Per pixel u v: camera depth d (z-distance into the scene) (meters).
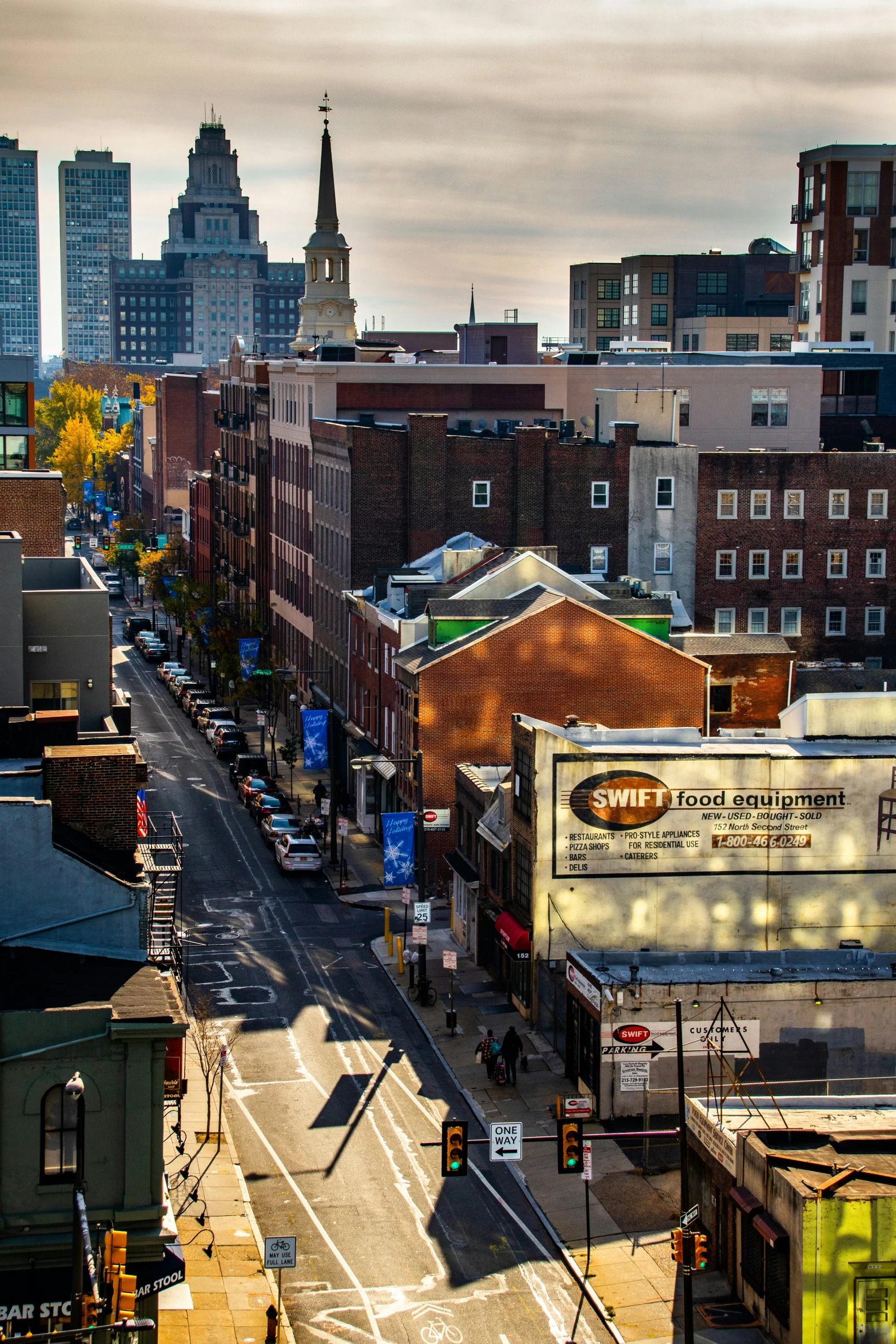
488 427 129.88
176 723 129.75
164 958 41.47
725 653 88.69
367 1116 55.38
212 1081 56.50
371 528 110.94
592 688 81.00
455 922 76.38
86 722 63.06
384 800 93.38
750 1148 43.28
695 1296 43.75
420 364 128.50
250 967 70.88
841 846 61.88
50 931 39.28
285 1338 40.75
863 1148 43.16
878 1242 39.56
